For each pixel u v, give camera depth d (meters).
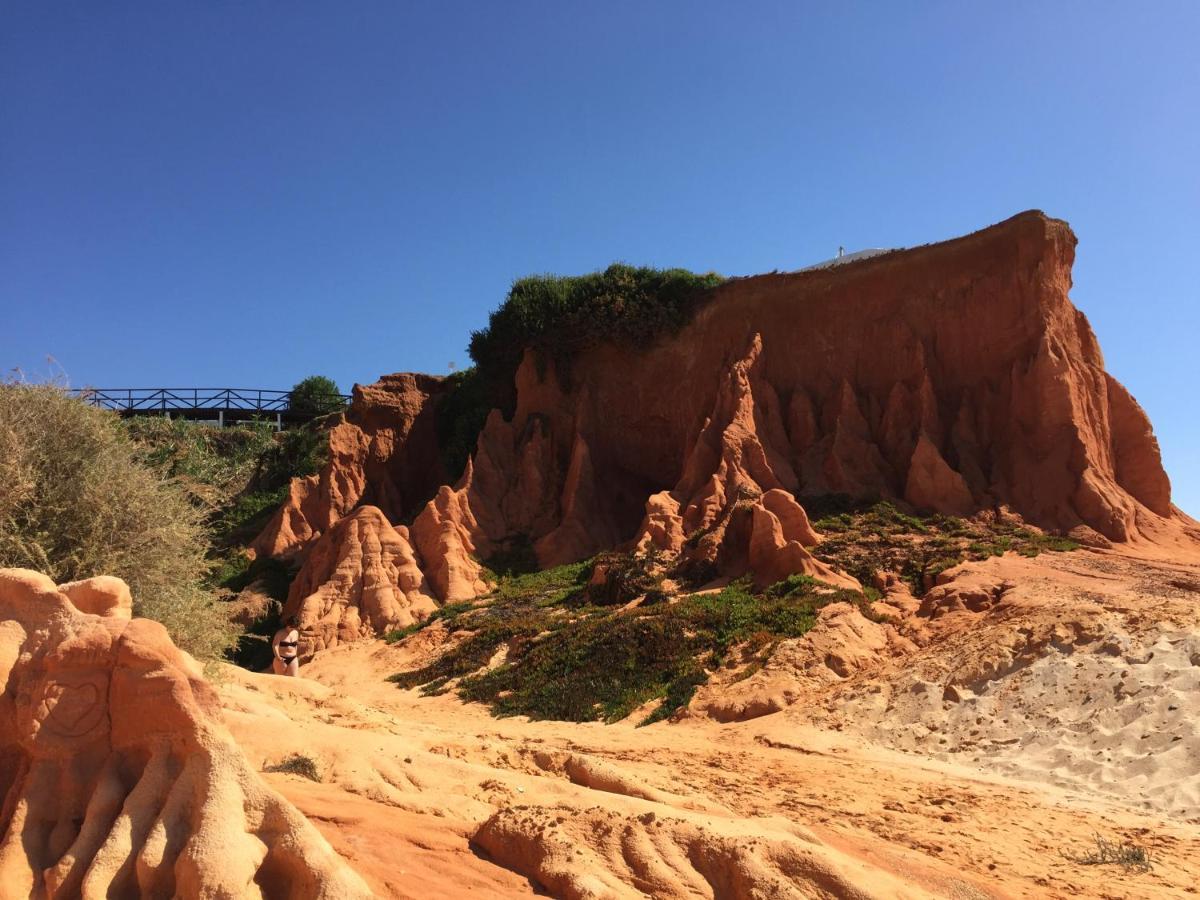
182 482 17.59
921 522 33.72
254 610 39.59
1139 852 12.90
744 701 22.94
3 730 7.48
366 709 17.36
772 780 16.55
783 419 41.38
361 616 35.06
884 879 9.31
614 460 46.25
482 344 50.66
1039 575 27.05
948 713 20.30
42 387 15.65
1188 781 15.70
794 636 25.42
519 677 27.22
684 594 30.95
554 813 9.71
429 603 35.88
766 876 8.55
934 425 38.12
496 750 13.62
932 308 40.81
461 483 43.38
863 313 42.03
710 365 44.97
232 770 7.12
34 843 6.95
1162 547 32.88
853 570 29.83
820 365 42.19
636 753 18.72
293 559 44.62
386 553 36.69
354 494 49.34
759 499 34.34
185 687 7.25
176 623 15.22
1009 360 38.53
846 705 21.67
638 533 35.91
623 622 28.20
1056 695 19.41
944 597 26.41
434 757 12.23
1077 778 16.86
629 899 8.21
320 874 6.72
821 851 9.30
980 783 16.97
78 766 7.22
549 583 36.28
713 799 14.02
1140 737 17.23
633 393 46.59
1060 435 35.44
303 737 11.92
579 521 41.25
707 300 45.78
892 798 15.59
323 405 65.81
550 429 46.44
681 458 45.28
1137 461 37.25
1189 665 18.72
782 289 44.00
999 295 39.44
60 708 7.30
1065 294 39.41
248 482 55.09
